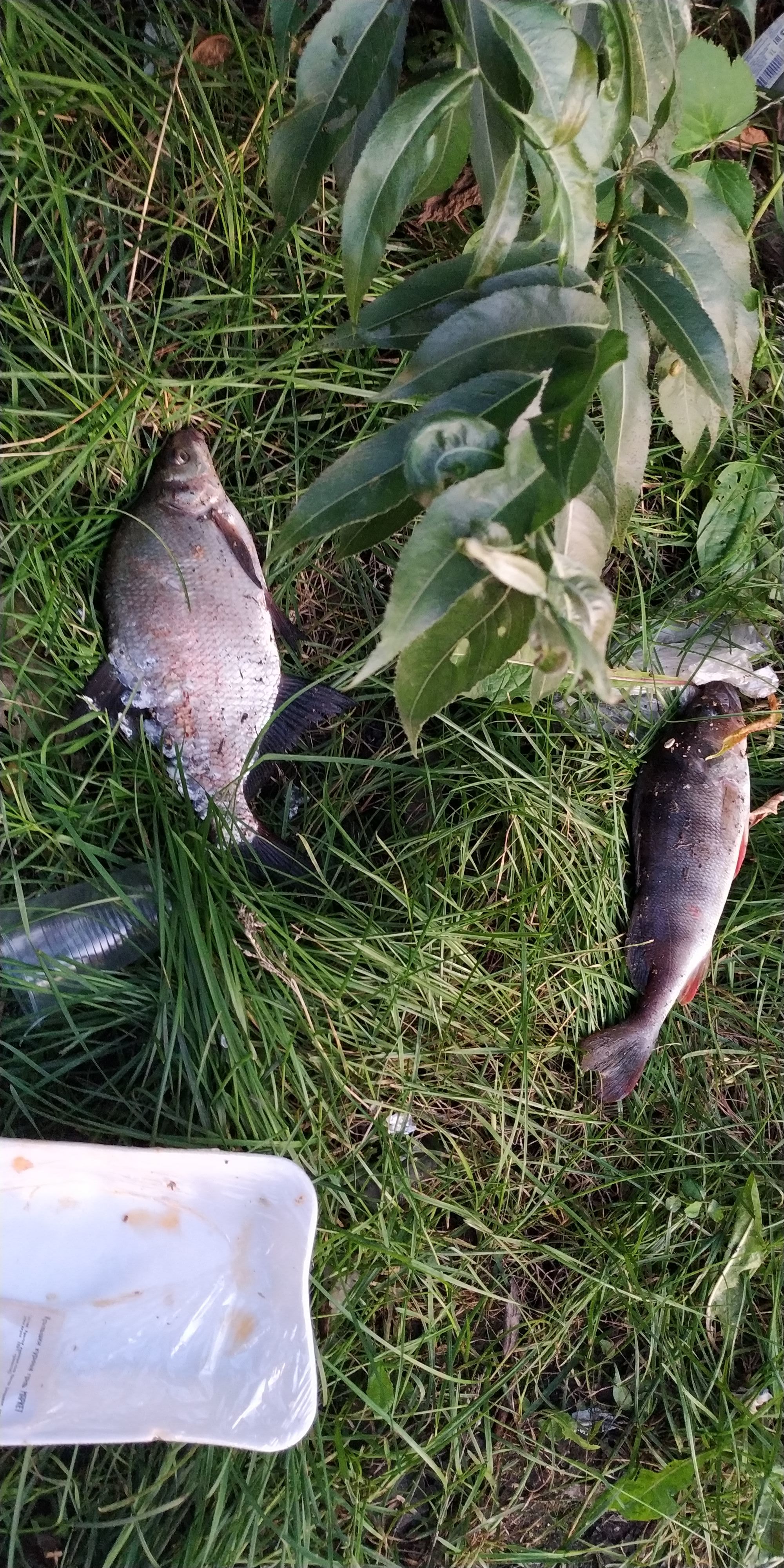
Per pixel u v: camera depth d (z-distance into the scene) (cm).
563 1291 67
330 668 64
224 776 62
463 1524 63
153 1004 61
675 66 47
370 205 44
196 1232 56
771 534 70
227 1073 60
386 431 43
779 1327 68
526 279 45
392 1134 63
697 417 58
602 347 39
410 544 37
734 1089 71
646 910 68
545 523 36
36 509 58
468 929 65
